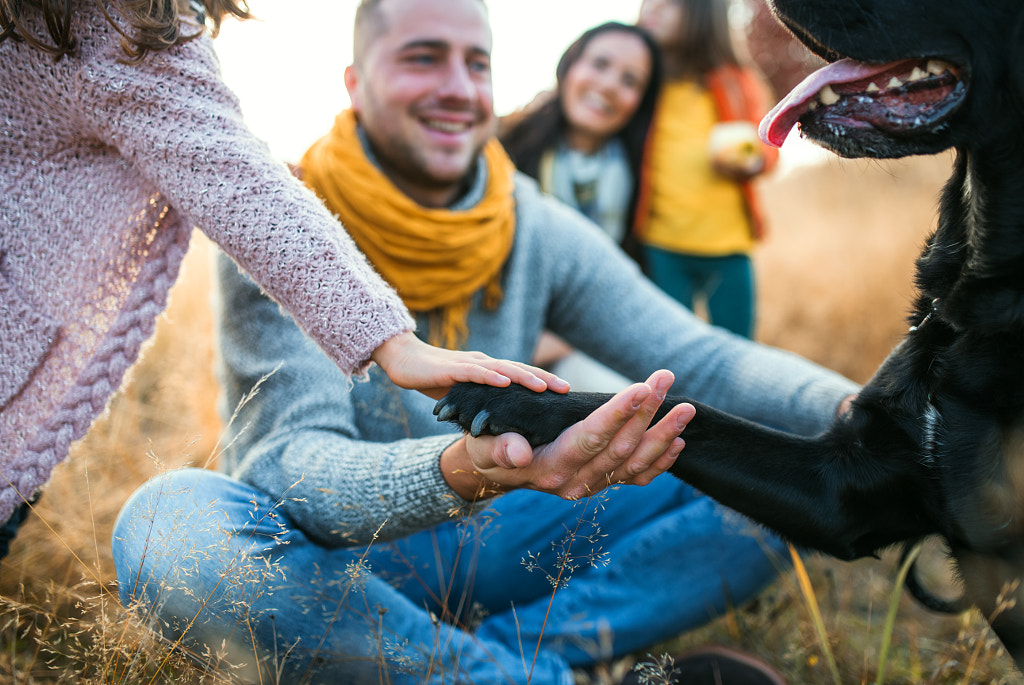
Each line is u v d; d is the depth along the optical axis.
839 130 1.75
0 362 1.52
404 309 1.59
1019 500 1.57
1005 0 1.60
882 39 1.64
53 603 1.93
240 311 2.02
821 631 1.98
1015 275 1.61
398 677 1.78
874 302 4.89
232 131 1.56
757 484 1.70
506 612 2.15
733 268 3.86
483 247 2.16
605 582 2.12
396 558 2.08
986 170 1.66
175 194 1.54
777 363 2.20
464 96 2.12
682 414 1.38
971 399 1.61
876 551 1.83
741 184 3.83
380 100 2.13
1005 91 1.62
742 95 3.82
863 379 4.13
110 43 1.48
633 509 2.22
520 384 1.51
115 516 2.45
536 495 2.15
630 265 2.47
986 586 1.65
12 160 1.53
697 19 3.70
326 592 1.80
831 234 6.89
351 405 2.07
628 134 3.65
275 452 1.93
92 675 1.68
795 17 1.71
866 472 1.71
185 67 1.53
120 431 2.86
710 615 2.17
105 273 1.62
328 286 1.52
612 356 2.41
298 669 1.77
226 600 1.65
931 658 2.20
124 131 1.52
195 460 2.79
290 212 1.54
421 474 1.66
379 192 2.08
